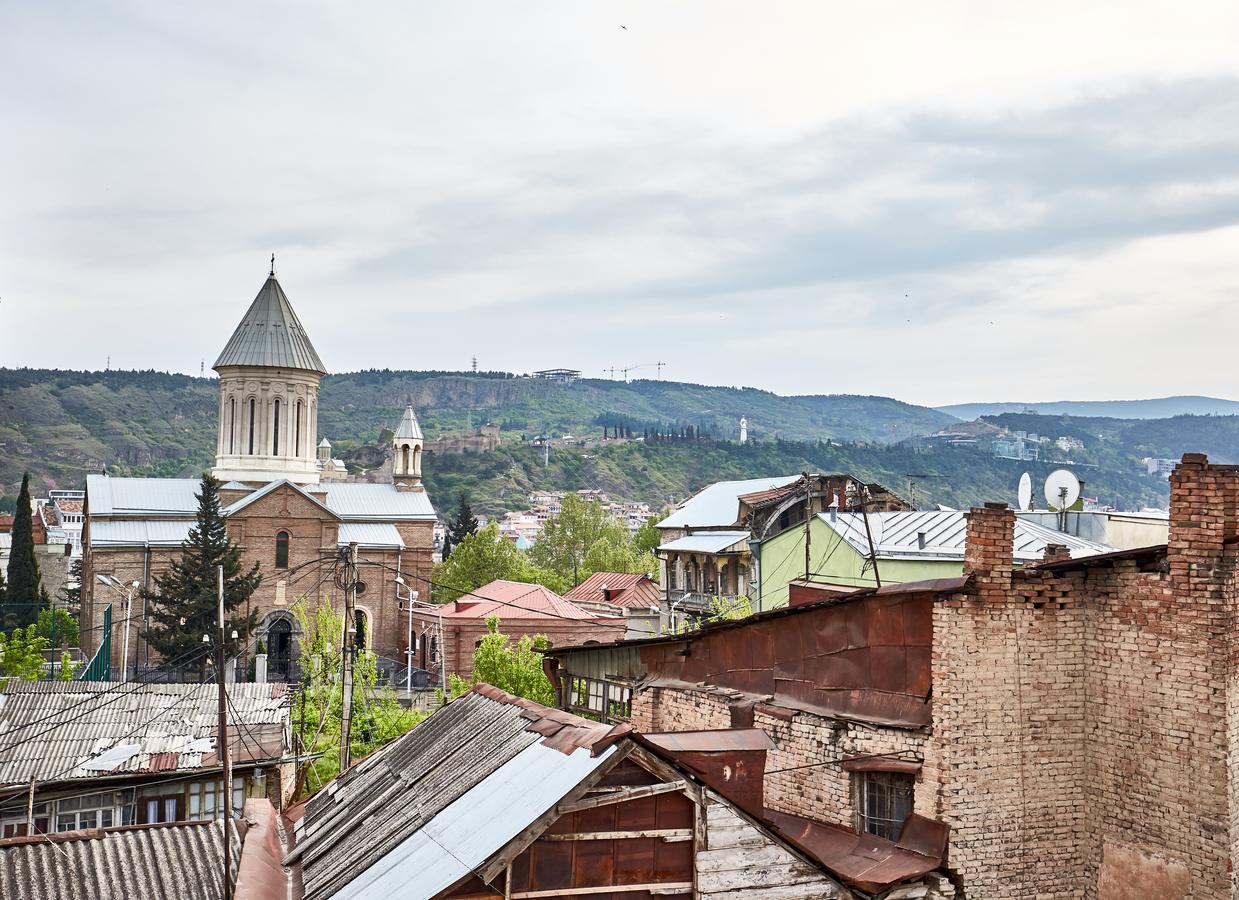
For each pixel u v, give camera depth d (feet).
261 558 323.98
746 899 54.34
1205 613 58.80
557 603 282.97
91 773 94.99
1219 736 58.03
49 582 510.58
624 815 52.70
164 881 59.06
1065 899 63.67
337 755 151.33
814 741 71.46
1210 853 58.03
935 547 132.16
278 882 60.90
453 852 52.85
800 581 93.35
